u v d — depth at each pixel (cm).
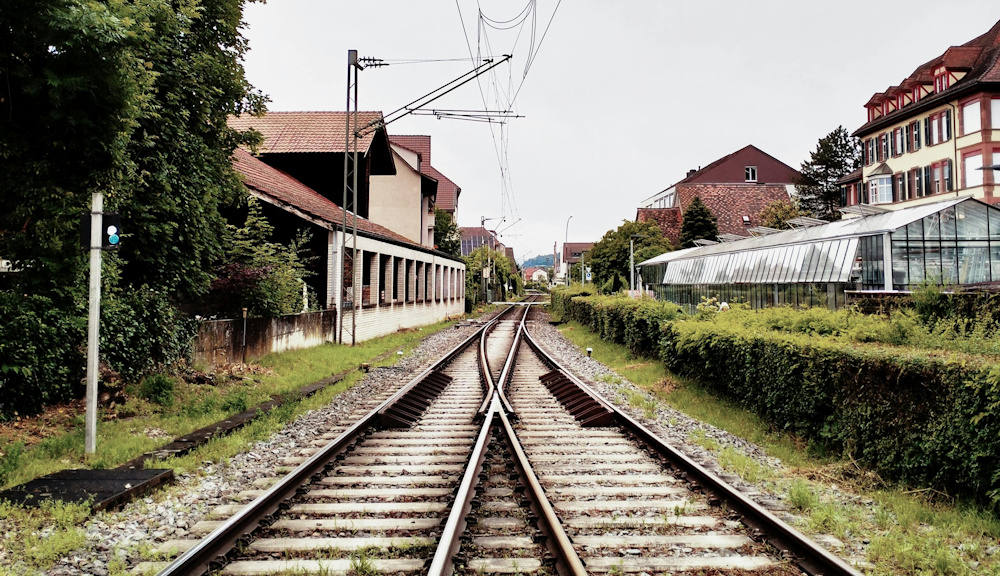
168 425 930
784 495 641
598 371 1656
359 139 3169
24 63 809
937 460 617
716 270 3791
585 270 6994
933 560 473
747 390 1044
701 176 8850
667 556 475
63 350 928
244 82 1441
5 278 986
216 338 1369
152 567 456
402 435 908
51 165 880
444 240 6272
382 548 482
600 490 634
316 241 2303
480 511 562
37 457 734
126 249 1227
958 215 2338
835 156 6950
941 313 1155
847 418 752
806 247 2752
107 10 794
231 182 1508
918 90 4225
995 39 3906
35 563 470
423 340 2708
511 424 980
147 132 1194
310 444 860
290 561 460
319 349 1941
